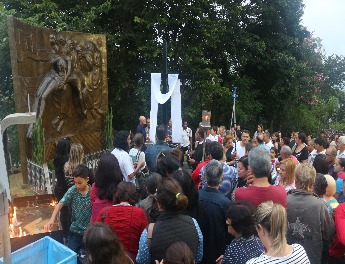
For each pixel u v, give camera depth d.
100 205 4.00
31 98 9.26
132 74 17.58
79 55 11.39
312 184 3.93
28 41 9.16
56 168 5.20
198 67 18.03
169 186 3.13
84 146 12.02
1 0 14.44
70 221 5.00
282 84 23.45
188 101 18.30
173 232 3.05
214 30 17.84
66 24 13.96
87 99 11.74
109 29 17.11
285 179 4.80
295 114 26.25
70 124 11.26
